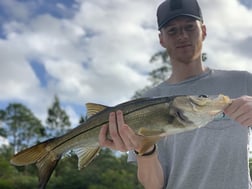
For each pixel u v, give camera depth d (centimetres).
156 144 102
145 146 88
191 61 110
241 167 98
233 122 101
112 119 88
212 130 102
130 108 88
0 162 932
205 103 85
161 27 113
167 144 110
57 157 98
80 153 96
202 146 102
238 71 109
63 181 795
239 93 105
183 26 110
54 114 1377
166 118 86
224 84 107
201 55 112
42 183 96
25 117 1628
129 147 88
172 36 110
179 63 111
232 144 100
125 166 876
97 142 94
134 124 88
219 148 100
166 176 108
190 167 102
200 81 109
